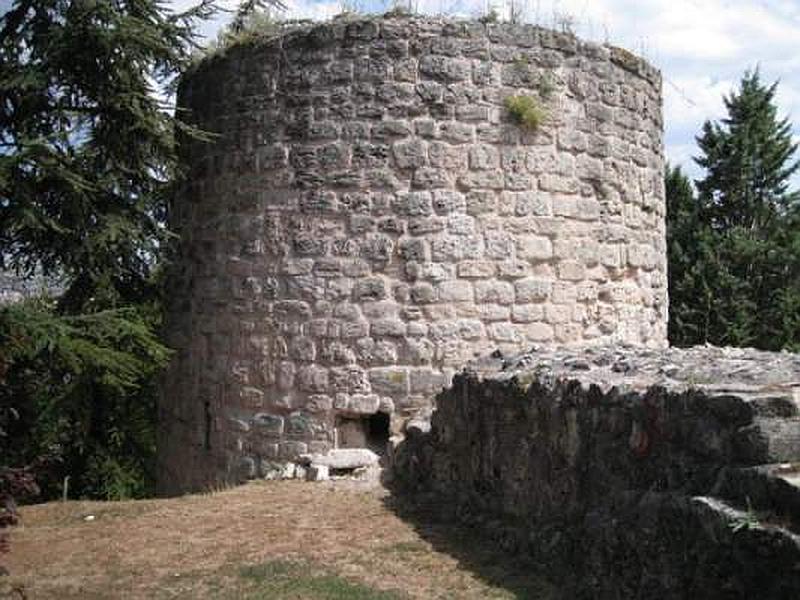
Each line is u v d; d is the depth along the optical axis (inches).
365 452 384.5
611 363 268.1
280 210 410.0
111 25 356.8
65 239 373.7
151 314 522.0
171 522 323.0
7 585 261.6
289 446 402.6
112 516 341.1
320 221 402.0
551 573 232.4
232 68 431.8
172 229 474.3
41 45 358.3
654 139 464.8
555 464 245.8
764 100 1279.5
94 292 414.6
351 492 347.6
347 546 279.0
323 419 397.4
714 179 1261.1
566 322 407.8
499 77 402.6
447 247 394.3
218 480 430.6
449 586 235.6
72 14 352.2
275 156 412.5
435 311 393.1
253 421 414.3
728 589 158.4
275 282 409.4
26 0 368.5
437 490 328.5
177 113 468.8
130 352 411.2
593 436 225.1
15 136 364.2
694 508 169.6
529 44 407.8
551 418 247.9
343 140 400.5
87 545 300.7
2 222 359.3
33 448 402.9
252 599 236.2
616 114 431.2
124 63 367.2
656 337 460.8
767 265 1165.1
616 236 429.4
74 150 367.9
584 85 418.9
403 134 397.1
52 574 271.1
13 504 216.5
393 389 391.5
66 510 361.7
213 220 439.2
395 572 250.8
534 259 402.9
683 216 1221.7
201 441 446.6
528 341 400.2
